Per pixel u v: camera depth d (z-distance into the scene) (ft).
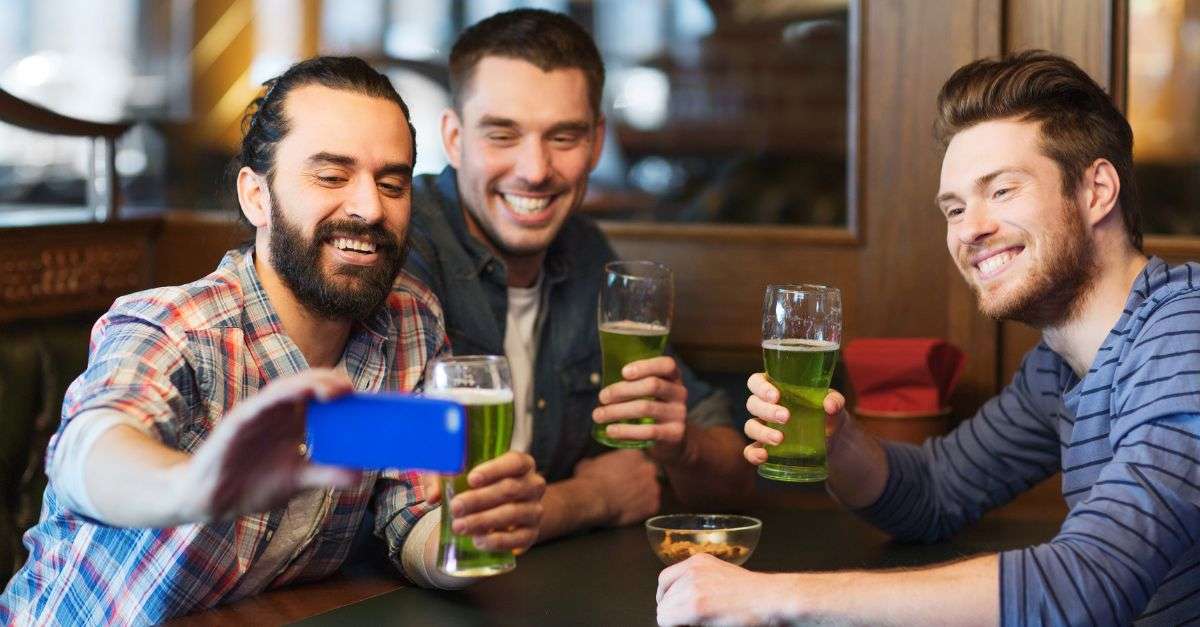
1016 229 5.19
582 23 8.59
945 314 7.93
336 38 9.07
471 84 6.82
